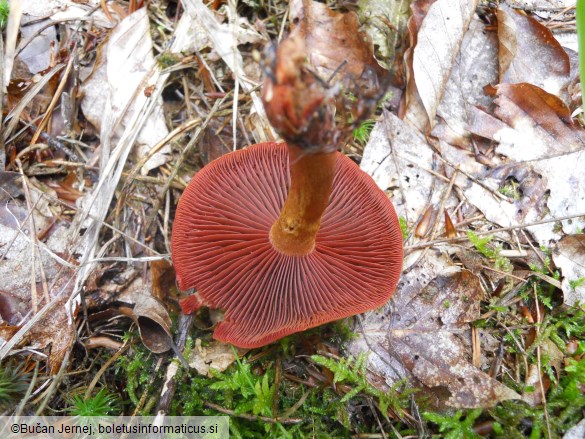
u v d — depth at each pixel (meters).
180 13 0.17
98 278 0.13
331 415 0.12
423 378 0.12
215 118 0.16
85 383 0.12
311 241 0.11
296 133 0.08
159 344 0.12
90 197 0.14
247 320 0.11
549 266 0.14
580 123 0.16
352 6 0.17
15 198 0.14
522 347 0.13
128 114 0.15
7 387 0.11
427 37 0.15
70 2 0.16
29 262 0.13
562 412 0.12
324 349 0.13
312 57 0.16
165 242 0.14
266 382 0.12
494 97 0.16
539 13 0.17
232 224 0.12
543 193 0.15
